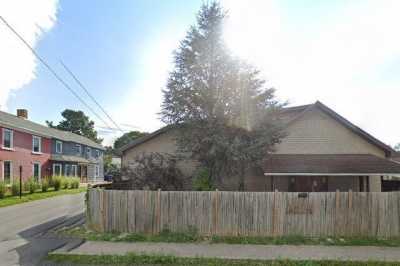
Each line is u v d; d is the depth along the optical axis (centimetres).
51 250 838
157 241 930
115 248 855
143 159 1572
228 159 1383
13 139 2705
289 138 1689
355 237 977
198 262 740
